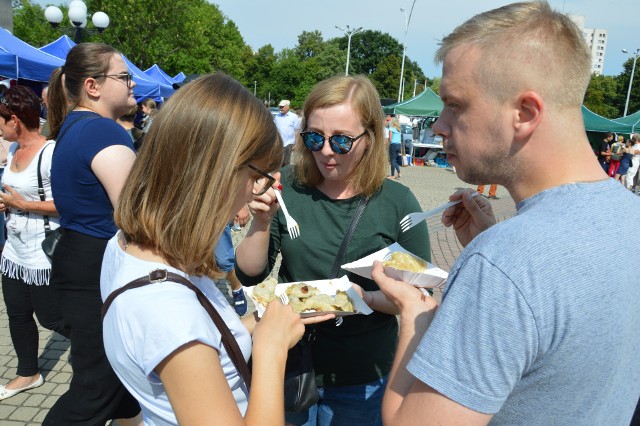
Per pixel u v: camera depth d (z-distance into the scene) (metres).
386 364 1.98
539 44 0.95
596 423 0.95
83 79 2.34
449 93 1.05
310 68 57.28
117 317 1.05
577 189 0.96
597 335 0.86
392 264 1.71
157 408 1.06
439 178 17.09
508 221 0.96
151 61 25.98
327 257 1.97
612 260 0.88
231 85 1.16
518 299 0.85
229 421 0.96
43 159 2.84
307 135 1.87
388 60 77.88
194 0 42.00
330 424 1.96
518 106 0.97
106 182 2.11
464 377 0.88
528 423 0.93
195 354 0.98
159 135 1.10
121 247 1.18
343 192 1.99
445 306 0.94
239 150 1.10
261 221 1.89
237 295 4.27
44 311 2.93
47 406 3.09
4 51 7.74
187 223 1.08
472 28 1.03
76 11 10.07
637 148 16.80
